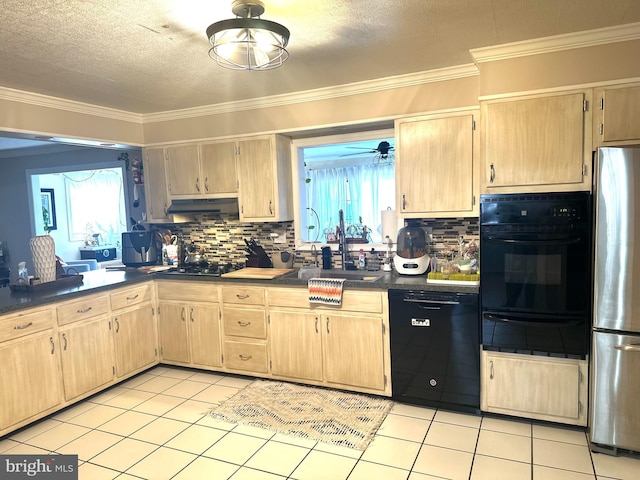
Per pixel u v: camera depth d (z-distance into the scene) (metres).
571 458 2.53
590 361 2.68
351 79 3.45
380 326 3.27
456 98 3.27
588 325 2.70
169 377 3.95
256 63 2.48
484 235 2.90
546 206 2.74
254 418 3.11
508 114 2.86
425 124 3.36
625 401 2.48
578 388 2.76
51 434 2.97
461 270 3.22
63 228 8.03
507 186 2.89
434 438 2.79
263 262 4.12
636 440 2.48
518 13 2.33
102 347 3.58
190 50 2.67
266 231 4.39
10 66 2.86
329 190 7.63
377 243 4.06
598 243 2.47
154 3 2.07
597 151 2.45
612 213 2.42
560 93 2.74
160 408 3.32
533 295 2.81
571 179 2.75
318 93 3.70
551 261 2.75
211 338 3.91
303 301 3.52
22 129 3.44
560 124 2.75
